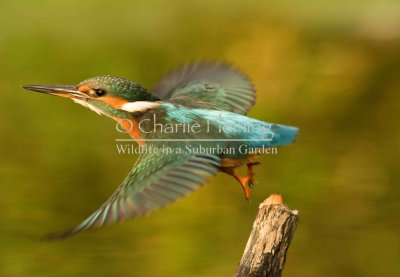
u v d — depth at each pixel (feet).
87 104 27.12
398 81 62.18
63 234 19.35
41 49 64.23
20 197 43.11
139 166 22.80
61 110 53.78
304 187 44.93
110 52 64.34
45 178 44.93
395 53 67.51
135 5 71.87
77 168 46.11
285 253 22.40
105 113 26.81
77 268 37.65
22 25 68.28
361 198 43.83
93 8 71.26
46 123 51.55
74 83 59.57
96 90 26.89
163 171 22.27
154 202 21.18
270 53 67.15
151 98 26.89
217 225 41.24
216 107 26.32
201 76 27.50
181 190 21.59
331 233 41.06
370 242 40.22
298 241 40.50
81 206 42.91
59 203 43.01
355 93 59.26
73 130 50.08
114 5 71.97
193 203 42.86
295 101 57.88
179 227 40.70
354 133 52.65
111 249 39.17
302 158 47.88
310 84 60.29
